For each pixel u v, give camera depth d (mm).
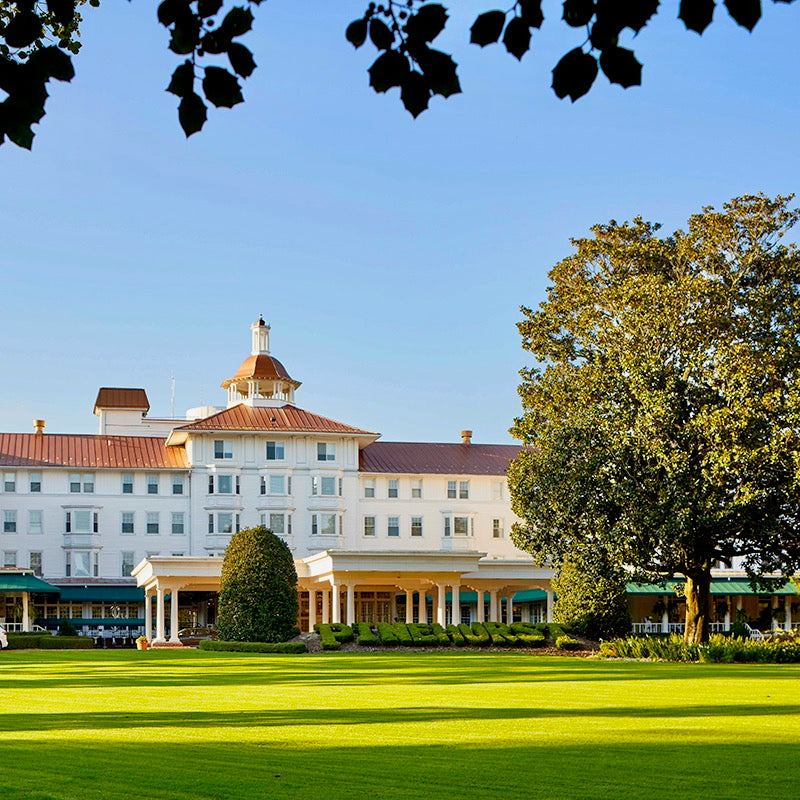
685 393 45125
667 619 79000
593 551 46062
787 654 41031
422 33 5867
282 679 32219
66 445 91750
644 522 43719
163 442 94938
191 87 6211
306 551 91000
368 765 13070
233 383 97000
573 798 10953
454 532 95000
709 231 52719
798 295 50750
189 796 10922
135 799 10727
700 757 13797
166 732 16703
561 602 60188
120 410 100750
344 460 92938
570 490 46281
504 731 16750
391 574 62844
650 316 47531
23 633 66250
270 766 12953
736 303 47969
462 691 26281
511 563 68375
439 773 12438
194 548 89625
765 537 44031
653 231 56750
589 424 47344
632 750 14461
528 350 55438
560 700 23094
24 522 88000
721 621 84688
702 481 43625
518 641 57281
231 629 56844
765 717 18953
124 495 89750
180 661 45125
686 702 22359
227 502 90312
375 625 60531
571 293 55750
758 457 42188
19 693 26312
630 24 5508
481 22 5688
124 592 87250
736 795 11164
